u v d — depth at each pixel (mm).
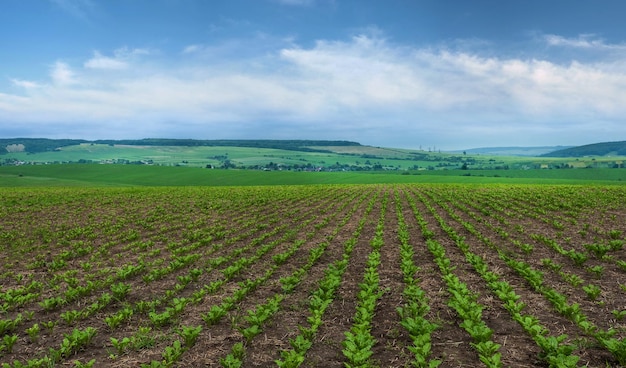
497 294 9453
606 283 10555
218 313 8469
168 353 6688
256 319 8008
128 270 12195
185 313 9141
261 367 6695
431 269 12445
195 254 14688
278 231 20672
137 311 9297
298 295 10305
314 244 17172
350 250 15000
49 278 12719
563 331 7703
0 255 16281
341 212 28672
